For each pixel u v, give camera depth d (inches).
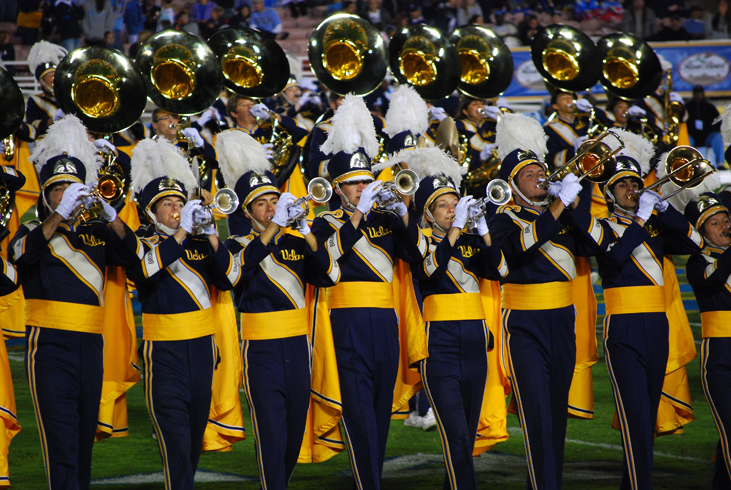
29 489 714.2
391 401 687.7
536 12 2955.2
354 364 671.1
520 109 2672.2
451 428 666.8
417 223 722.8
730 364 705.0
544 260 695.7
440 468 791.7
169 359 632.4
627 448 697.0
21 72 2733.8
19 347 1262.3
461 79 1046.4
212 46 914.7
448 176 713.0
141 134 1010.7
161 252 618.5
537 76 2687.0
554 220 667.4
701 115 2454.5
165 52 828.6
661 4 2925.7
